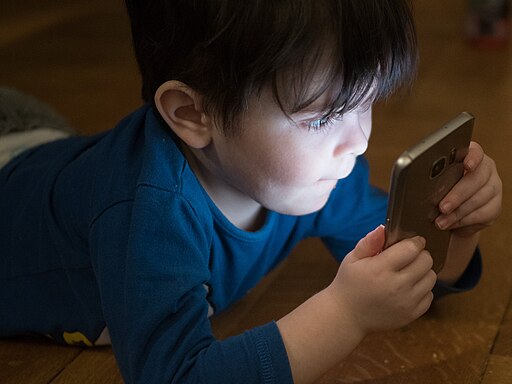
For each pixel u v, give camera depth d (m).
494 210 0.79
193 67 0.69
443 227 0.71
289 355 0.66
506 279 0.97
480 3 1.91
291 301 0.95
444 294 0.89
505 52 1.89
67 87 1.70
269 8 0.64
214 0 0.65
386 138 1.40
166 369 0.67
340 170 0.72
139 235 0.70
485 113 1.51
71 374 0.84
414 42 0.70
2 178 0.94
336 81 0.65
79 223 0.80
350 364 0.82
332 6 0.64
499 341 0.86
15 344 0.91
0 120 1.08
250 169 0.72
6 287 0.90
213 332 0.90
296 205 0.74
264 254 0.88
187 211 0.72
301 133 0.69
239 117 0.69
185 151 0.77
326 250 1.07
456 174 0.72
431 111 1.52
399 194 0.63
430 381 0.80
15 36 2.08
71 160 0.87
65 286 0.85
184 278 0.70
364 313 0.67
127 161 0.76
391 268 0.66
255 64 0.65
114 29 2.11
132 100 1.61
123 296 0.70
